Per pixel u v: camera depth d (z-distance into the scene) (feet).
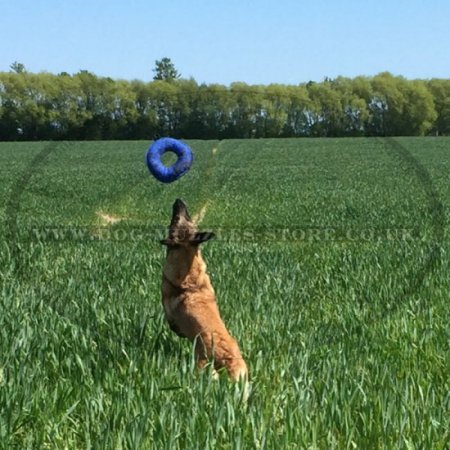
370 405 16.74
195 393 17.06
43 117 214.69
